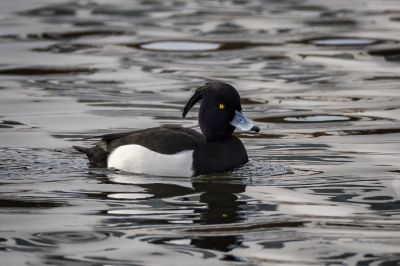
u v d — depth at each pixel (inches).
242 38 917.2
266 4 1123.9
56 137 569.0
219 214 416.5
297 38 914.1
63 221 405.1
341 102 675.4
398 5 1099.9
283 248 370.6
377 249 369.7
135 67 796.6
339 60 821.2
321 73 773.9
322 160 519.8
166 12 1067.3
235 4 1128.2
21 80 745.0
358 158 524.1
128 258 358.3
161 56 840.9
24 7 1089.4
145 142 490.9
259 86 728.3
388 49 862.5
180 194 448.8
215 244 375.2
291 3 1128.2
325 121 620.1
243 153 504.7
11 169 494.0
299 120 624.4
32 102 671.1
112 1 1138.7
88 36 925.8
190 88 720.3
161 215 413.7
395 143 559.8
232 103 501.7
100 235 385.7
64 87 721.0
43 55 839.7
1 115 631.2
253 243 377.4
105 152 499.8
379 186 465.1
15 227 396.8
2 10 1068.5
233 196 446.0
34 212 419.2
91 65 802.2
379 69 788.0
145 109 652.7
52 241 378.0
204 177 481.4
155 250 367.2
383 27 963.3
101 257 358.9
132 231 391.5
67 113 637.9
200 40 908.0
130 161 488.1
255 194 450.3
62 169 494.6
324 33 937.5
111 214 415.2
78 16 1033.5
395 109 652.1
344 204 434.9
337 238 384.5
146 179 476.4
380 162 514.6
